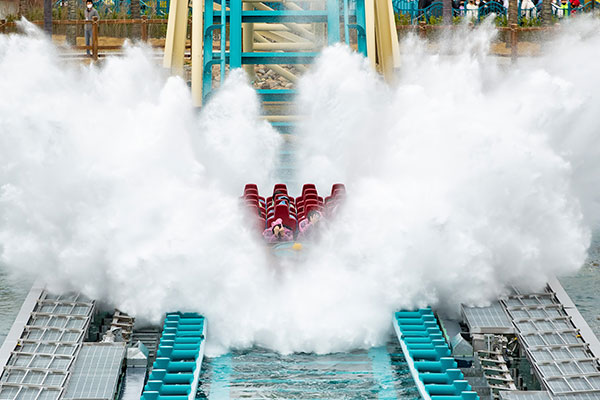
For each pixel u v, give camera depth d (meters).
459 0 47.47
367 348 17.64
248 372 16.38
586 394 15.31
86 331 17.53
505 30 42.47
